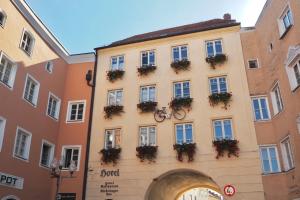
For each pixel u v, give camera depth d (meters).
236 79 19.72
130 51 23.20
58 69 22.70
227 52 20.70
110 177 19.48
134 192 18.72
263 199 16.45
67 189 19.98
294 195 15.30
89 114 21.86
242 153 17.73
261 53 19.66
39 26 20.47
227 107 19.09
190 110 19.70
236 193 16.95
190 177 20.92
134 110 20.92
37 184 18.77
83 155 20.75
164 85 21.05
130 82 21.98
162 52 22.25
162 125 19.84
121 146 20.11
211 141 18.53
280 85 17.03
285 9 16.41
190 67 21.02
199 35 21.92
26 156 18.08
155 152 19.09
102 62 23.58
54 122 21.42
